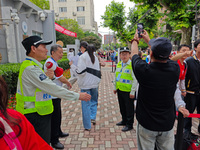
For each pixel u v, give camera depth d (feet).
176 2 19.10
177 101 6.97
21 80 6.27
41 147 3.73
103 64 14.61
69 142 10.84
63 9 187.62
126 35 47.37
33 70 6.07
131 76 11.68
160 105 5.71
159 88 5.53
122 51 11.91
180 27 20.85
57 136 10.04
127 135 11.69
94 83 12.55
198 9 19.58
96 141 10.95
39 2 87.35
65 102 19.35
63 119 14.58
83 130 12.47
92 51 12.19
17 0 40.93
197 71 10.50
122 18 45.47
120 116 15.25
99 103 19.21
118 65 13.07
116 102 19.53
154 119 5.73
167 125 5.78
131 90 11.46
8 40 37.63
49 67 8.56
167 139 6.07
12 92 19.62
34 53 6.59
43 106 6.59
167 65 5.64
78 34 112.47
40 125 6.61
